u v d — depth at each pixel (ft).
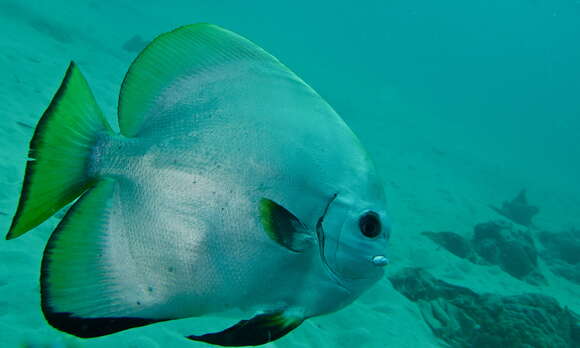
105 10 38.22
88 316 1.42
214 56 1.66
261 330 1.51
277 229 1.50
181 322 6.02
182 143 1.56
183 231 1.50
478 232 17.53
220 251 1.50
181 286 1.49
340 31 155.63
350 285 1.60
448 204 22.53
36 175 1.38
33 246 6.69
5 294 5.42
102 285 1.45
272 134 1.60
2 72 13.60
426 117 59.67
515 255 16.14
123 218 1.51
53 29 23.13
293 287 1.55
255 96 1.65
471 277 13.37
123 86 1.59
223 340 1.48
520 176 40.16
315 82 46.88
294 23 122.31
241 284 1.51
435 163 32.63
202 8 68.64
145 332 5.51
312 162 1.61
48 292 1.38
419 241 15.20
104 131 1.53
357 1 183.93
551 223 26.84
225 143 1.56
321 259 1.56
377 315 8.78
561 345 8.90
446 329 9.27
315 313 1.57
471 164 37.45
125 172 1.53
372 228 1.62
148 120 1.60
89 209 1.48
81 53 21.66
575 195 40.29
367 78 76.43
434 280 11.19
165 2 60.29
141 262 1.49
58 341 4.81
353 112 40.22
